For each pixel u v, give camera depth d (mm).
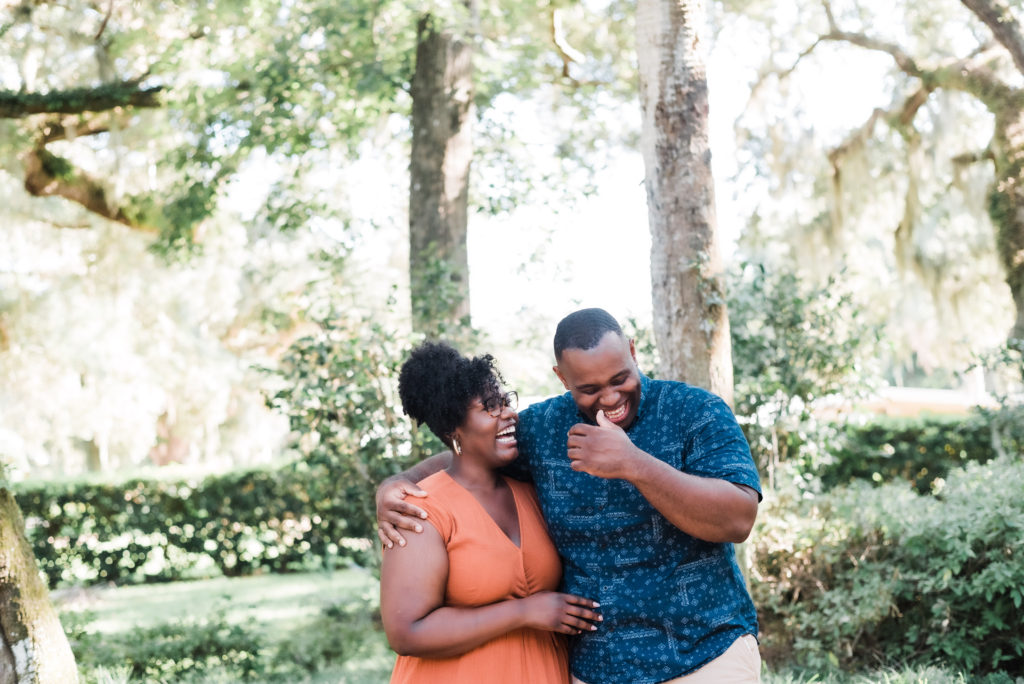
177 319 17172
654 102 5070
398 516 2508
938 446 10422
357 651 6789
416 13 8664
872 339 6797
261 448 19469
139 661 6371
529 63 11398
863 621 5543
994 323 13312
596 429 2287
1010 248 11414
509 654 2521
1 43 11164
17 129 11906
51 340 15820
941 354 13766
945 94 12664
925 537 5590
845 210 13602
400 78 9312
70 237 15953
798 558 6070
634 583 2480
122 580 11672
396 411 6566
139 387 16797
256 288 16406
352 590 8867
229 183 11453
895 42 12820
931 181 13070
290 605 9227
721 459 2393
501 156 11820
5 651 4152
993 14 8117
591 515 2525
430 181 9000
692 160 5027
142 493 11750
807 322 6855
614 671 2465
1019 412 7383
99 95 11172
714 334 5020
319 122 11156
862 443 10547
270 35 9812
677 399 2541
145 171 13352
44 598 4363
